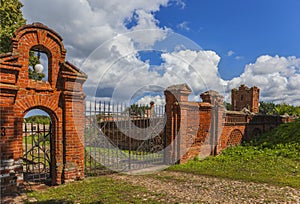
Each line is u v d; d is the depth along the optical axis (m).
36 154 13.50
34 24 7.03
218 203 5.67
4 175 6.34
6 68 6.37
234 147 13.53
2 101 6.33
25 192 6.59
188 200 5.91
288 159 10.72
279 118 19.22
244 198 6.00
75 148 7.83
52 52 7.43
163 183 7.61
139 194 6.42
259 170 8.98
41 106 7.22
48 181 7.88
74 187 7.10
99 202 5.79
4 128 6.36
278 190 6.61
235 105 24.94
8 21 13.34
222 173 8.71
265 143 13.62
